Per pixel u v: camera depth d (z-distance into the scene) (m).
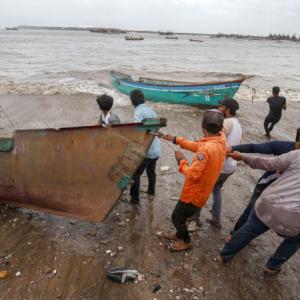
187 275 3.88
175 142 3.88
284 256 3.70
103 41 103.19
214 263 4.10
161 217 5.05
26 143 4.45
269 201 3.32
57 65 30.59
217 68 35.06
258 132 10.27
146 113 4.56
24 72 23.97
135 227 4.75
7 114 10.93
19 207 4.94
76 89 16.20
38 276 3.77
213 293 3.64
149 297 3.55
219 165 3.61
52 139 4.34
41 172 4.46
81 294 3.55
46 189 4.50
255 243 4.55
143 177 6.46
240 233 3.73
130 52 56.28
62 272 3.84
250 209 4.19
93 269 3.90
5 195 4.76
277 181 3.33
